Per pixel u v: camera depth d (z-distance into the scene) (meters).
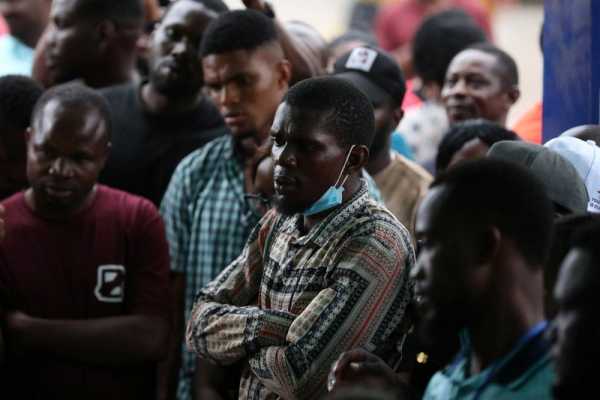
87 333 5.85
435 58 9.64
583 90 5.90
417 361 4.71
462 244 3.52
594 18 5.78
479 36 9.81
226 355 4.87
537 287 3.62
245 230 6.43
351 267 4.67
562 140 5.24
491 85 8.09
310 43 8.14
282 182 4.71
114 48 8.14
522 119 8.41
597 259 3.21
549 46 6.42
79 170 5.88
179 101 7.30
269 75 6.39
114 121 7.35
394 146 8.12
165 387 6.69
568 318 3.21
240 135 6.41
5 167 6.58
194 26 7.21
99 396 5.93
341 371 4.29
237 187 6.52
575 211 4.70
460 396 3.66
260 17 6.47
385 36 14.45
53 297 5.95
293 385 4.59
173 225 6.65
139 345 5.94
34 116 5.96
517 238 3.55
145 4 9.18
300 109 4.70
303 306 4.75
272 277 4.93
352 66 7.04
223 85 6.39
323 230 4.79
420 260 3.61
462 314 3.57
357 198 4.85
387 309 4.70
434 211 3.57
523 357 3.53
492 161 3.66
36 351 5.87
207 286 5.21
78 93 5.98
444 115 9.46
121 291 6.04
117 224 6.07
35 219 6.01
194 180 6.64
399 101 7.08
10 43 9.55
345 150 4.77
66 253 5.98
